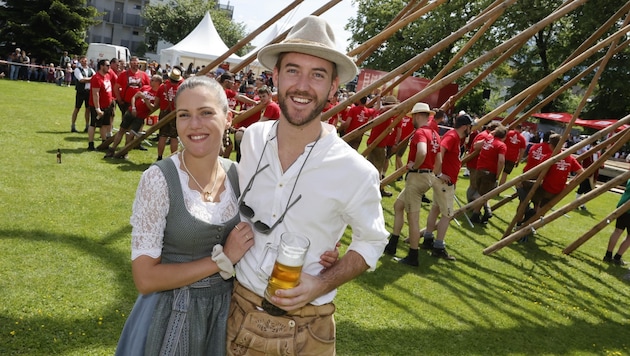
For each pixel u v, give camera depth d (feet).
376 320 12.82
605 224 21.99
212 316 6.08
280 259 5.23
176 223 5.63
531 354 12.59
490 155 25.14
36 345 9.18
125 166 24.17
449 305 14.70
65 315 10.34
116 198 18.88
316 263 5.96
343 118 31.45
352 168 5.73
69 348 9.29
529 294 17.01
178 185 5.65
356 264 5.93
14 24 86.53
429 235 19.79
